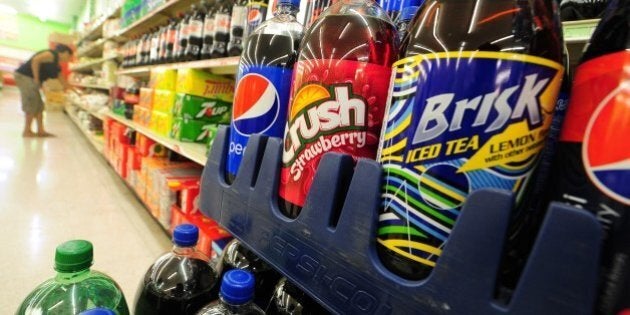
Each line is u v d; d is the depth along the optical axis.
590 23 0.45
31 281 1.30
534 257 0.20
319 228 0.32
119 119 2.51
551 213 0.20
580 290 0.19
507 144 0.25
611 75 0.22
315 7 0.73
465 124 0.25
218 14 1.35
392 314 0.26
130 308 1.18
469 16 0.26
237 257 0.62
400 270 0.27
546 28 0.27
